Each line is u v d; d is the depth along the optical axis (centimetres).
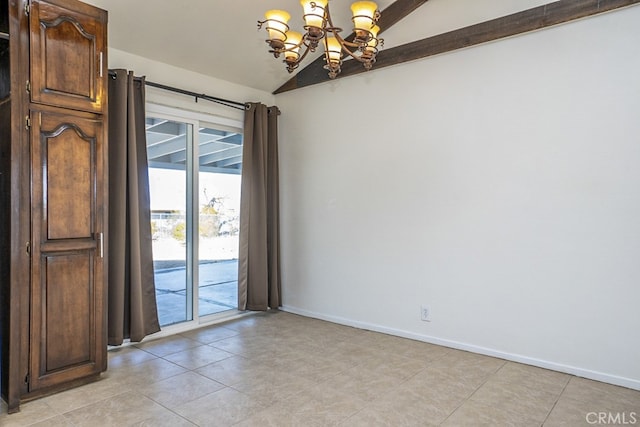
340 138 423
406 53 364
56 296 255
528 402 250
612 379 278
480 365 309
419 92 366
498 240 325
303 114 455
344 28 384
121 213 328
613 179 277
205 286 429
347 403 248
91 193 270
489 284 329
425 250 364
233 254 455
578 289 291
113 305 327
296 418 230
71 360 263
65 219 258
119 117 327
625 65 272
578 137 289
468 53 338
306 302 455
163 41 351
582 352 289
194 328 404
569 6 286
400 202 380
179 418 229
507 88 319
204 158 421
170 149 388
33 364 246
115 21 318
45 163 248
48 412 235
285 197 473
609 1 272
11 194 236
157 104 374
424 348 347
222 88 429
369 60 269
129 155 335
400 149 379
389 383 276
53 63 251
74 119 262
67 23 257
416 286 370
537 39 305
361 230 408
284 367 304
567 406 245
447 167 350
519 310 315
